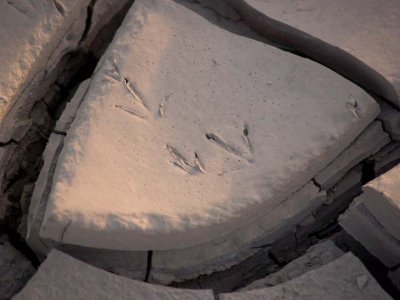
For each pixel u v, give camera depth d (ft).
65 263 1.00
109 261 1.08
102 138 1.07
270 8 1.24
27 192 1.19
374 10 1.24
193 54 1.18
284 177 1.09
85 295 0.99
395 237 1.07
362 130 1.18
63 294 0.98
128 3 1.36
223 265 1.14
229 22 1.31
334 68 1.26
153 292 1.00
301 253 1.20
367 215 1.08
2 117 1.13
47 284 0.99
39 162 1.24
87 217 0.98
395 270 1.13
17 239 1.16
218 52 1.19
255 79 1.17
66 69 1.31
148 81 1.14
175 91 1.14
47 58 1.23
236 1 1.27
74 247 1.06
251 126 1.13
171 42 1.19
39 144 1.25
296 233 1.20
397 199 1.01
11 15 1.19
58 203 0.99
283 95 1.16
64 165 1.03
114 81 1.13
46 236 1.01
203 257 1.11
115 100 1.11
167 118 1.12
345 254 1.05
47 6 1.22
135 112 1.11
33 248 1.10
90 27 1.32
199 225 1.03
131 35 1.17
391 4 1.25
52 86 1.29
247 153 1.10
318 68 1.18
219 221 1.05
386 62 1.18
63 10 1.22
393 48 1.20
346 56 1.20
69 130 1.12
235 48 1.20
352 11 1.24
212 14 1.31
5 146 1.17
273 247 1.19
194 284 1.15
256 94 1.16
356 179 1.23
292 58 1.19
